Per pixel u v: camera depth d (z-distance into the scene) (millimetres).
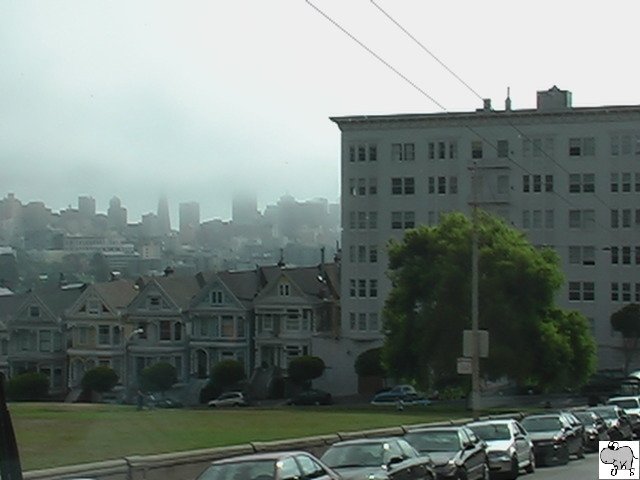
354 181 99000
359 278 97688
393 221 97875
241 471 16312
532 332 65312
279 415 52438
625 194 93125
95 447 31297
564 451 36750
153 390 90250
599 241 93688
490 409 65562
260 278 100250
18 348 95250
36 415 46031
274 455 16953
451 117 96312
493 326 64562
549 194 94875
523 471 32375
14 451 12562
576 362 67875
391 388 88562
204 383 93375
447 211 96438
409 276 67875
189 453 24531
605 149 93562
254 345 96125
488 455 29266
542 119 94750
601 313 93500
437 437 26203
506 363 63750
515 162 95312
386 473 20125
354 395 93188
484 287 64750
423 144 97312
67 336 94875
